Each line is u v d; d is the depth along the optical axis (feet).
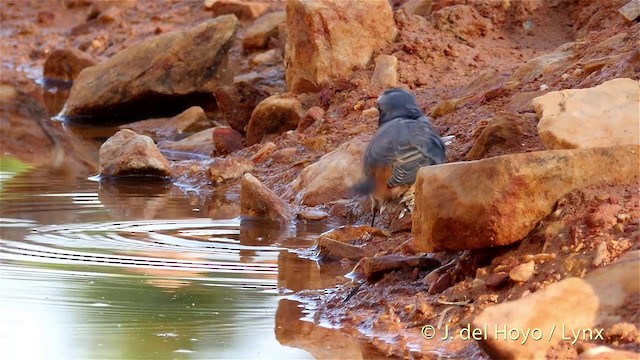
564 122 37.09
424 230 35.24
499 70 59.93
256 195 50.55
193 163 63.72
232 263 42.50
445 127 53.21
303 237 47.14
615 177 34.37
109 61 84.07
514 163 33.76
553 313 29.25
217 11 99.19
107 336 33.40
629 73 47.06
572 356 28.32
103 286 38.81
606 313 29.19
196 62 82.33
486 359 30.40
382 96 45.80
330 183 51.78
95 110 83.35
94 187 59.26
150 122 79.66
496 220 33.65
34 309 35.83
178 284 39.24
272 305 36.88
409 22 67.36
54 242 45.52
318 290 38.55
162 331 33.71
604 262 31.65
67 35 113.09
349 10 65.31
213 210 52.90
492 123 46.62
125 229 48.21
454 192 34.42
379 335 33.58
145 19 108.68
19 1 121.49
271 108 63.46
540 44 67.67
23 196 56.08
